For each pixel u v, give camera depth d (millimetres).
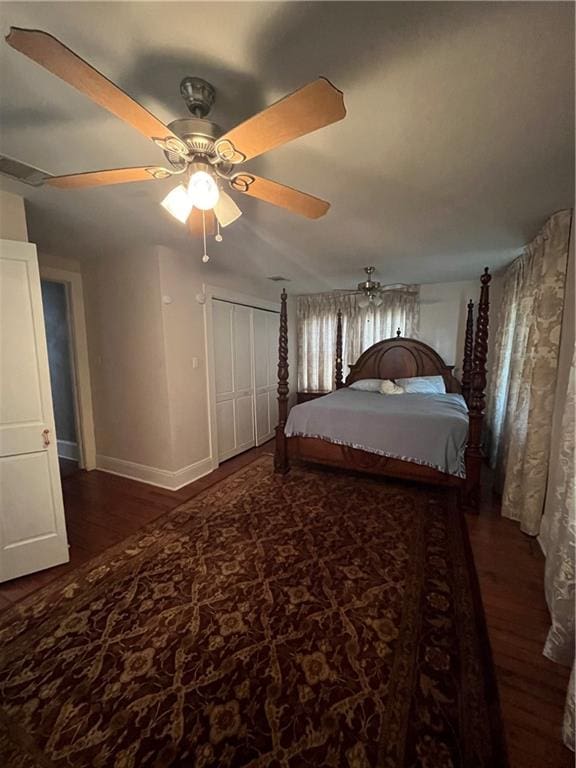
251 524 2516
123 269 3211
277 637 1525
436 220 2361
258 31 935
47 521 2051
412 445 2918
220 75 1091
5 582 1941
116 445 3580
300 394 5680
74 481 3412
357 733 1138
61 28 940
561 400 2035
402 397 3996
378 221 2377
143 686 1315
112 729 1170
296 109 905
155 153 1540
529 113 1273
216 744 1119
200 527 2484
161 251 3000
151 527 2500
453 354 4676
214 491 3125
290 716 1196
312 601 1739
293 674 1349
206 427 3631
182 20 905
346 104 1229
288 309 5465
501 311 3760
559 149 1511
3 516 1936
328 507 2764
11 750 1116
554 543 1669
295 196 1406
